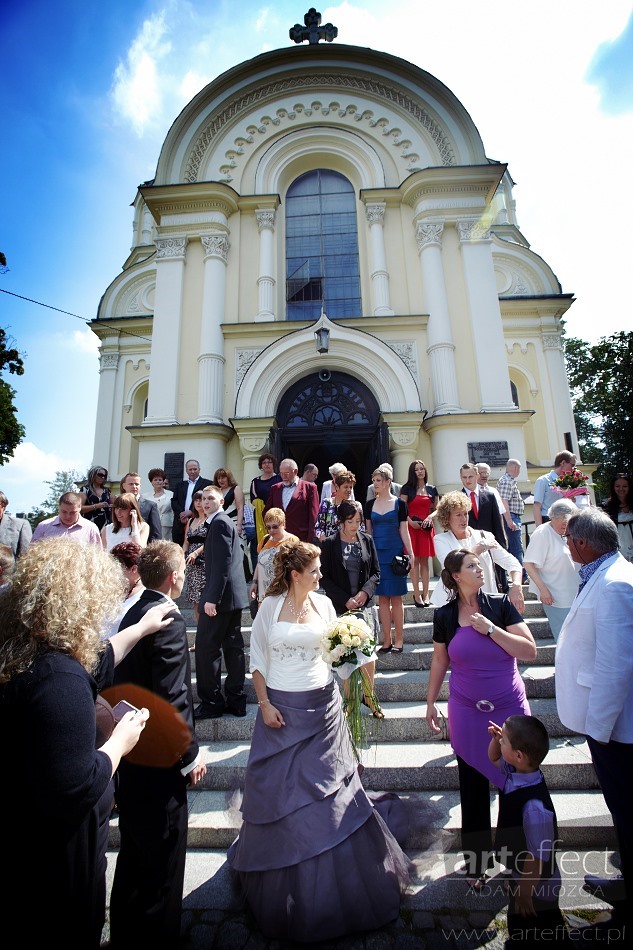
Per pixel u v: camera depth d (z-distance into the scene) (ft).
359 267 38.40
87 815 5.74
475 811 9.43
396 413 32.19
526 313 57.11
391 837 8.97
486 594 10.00
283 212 39.55
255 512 21.81
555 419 54.08
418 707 14.11
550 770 11.56
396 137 39.99
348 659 9.14
